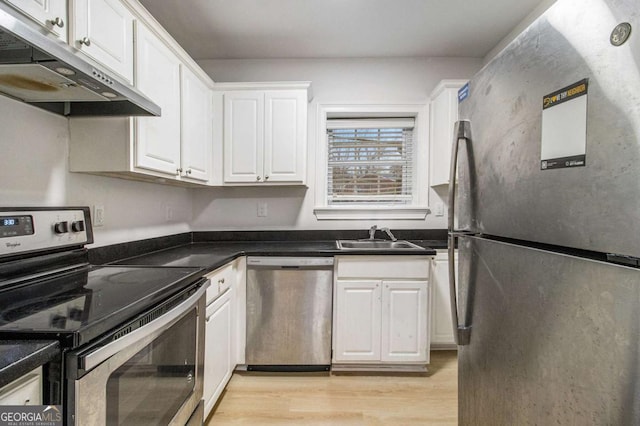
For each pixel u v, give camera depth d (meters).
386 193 2.73
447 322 2.30
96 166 1.39
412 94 2.65
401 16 2.08
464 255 1.12
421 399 1.81
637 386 0.52
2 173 1.11
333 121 2.72
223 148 2.32
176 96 1.77
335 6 1.97
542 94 0.72
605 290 0.58
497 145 0.91
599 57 0.58
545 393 0.73
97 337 0.74
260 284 2.04
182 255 1.85
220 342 1.71
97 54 1.17
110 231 1.63
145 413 0.92
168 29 2.21
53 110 1.30
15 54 0.84
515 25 2.18
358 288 2.05
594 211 0.59
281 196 2.65
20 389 0.59
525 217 0.79
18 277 1.06
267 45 2.43
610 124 0.56
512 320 0.85
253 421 1.61
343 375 2.06
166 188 2.21
